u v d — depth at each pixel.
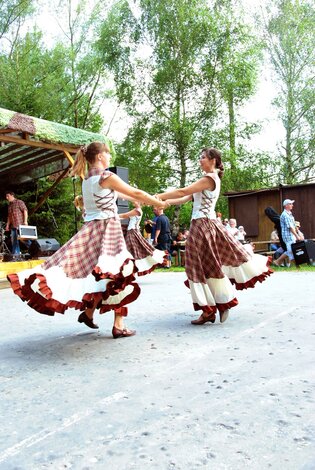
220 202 24.47
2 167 14.11
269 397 2.21
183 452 1.70
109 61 22.97
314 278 7.64
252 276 4.11
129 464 1.63
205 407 2.12
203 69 22.14
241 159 23.67
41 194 16.94
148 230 11.84
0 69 18.44
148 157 23.17
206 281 4.06
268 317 4.21
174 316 4.53
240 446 1.72
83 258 3.18
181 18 21.83
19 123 8.98
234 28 22.08
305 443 1.72
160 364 2.86
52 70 20.31
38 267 3.15
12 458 1.71
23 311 5.49
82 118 23.94
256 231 17.38
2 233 12.67
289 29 24.56
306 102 24.36
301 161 25.12
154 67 22.84
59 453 1.74
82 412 2.13
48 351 3.34
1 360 3.16
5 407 2.25
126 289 3.62
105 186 3.33
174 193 3.97
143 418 2.03
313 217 15.98
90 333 3.91
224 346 3.22
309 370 2.59
